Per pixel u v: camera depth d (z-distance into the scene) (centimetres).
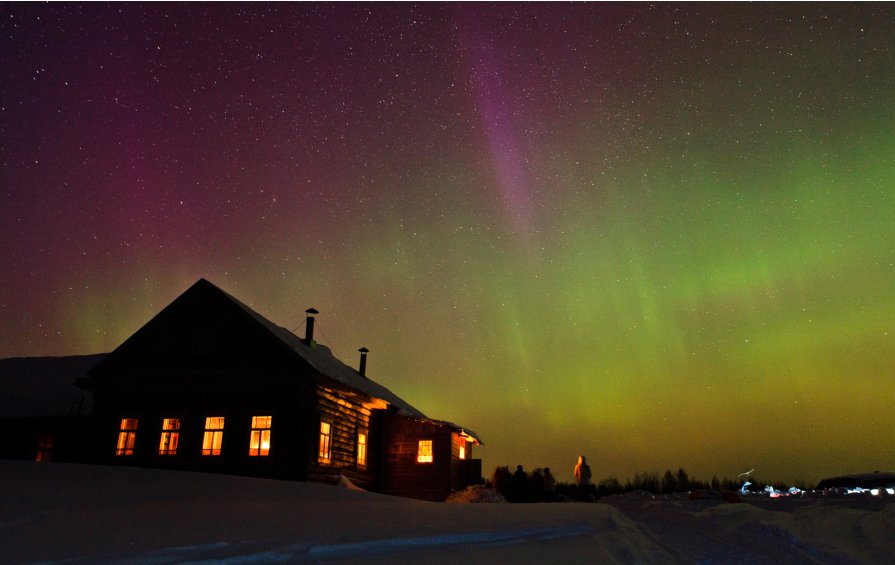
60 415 2200
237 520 620
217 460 1736
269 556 475
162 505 700
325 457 1847
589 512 901
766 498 1535
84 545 462
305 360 1755
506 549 562
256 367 1789
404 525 650
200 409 1808
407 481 2205
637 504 1348
